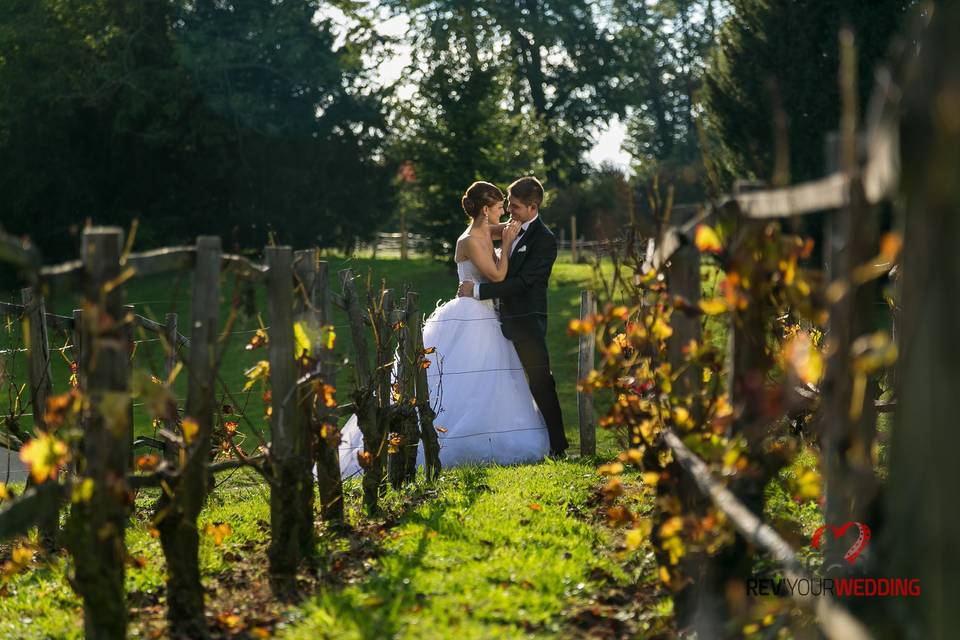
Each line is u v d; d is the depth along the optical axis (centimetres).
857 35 2017
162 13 3634
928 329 196
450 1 3925
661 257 407
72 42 3538
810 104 2058
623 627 408
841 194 246
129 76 3500
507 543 552
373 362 1392
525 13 4297
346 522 648
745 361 354
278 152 3738
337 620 411
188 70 3588
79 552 360
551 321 2298
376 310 756
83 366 360
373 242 4034
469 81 3131
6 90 3509
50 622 455
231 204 3753
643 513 602
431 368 1011
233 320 420
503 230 1018
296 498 493
